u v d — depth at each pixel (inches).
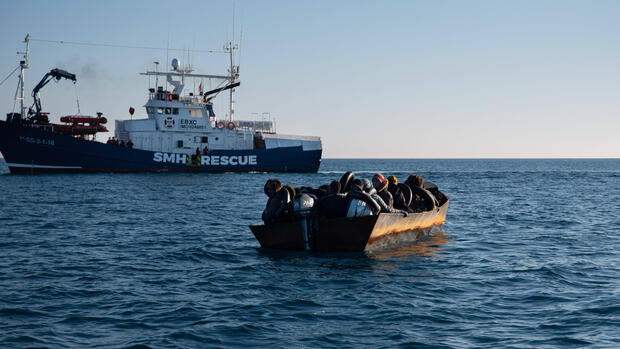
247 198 1253.1
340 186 548.7
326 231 522.0
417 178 647.8
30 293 364.5
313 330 290.7
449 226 767.1
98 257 504.7
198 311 325.1
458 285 393.4
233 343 269.7
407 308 332.2
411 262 483.8
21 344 264.8
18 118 2150.6
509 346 264.8
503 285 392.5
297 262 484.1
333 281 407.2
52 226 734.5
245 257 510.9
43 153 2117.4
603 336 277.1
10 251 532.7
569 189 1720.0
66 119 2215.8
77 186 1599.4
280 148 2359.7
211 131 2289.6
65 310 326.0
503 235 671.1
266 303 344.2
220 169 2274.9
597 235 671.8
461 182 2177.7
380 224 518.9
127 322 302.8
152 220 811.4
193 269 453.1
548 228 745.0
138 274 431.2
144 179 1942.7
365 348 263.4
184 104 2235.5
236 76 2325.3
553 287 384.5
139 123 2215.8
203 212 939.3
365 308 332.8
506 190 1656.0
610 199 1295.5
